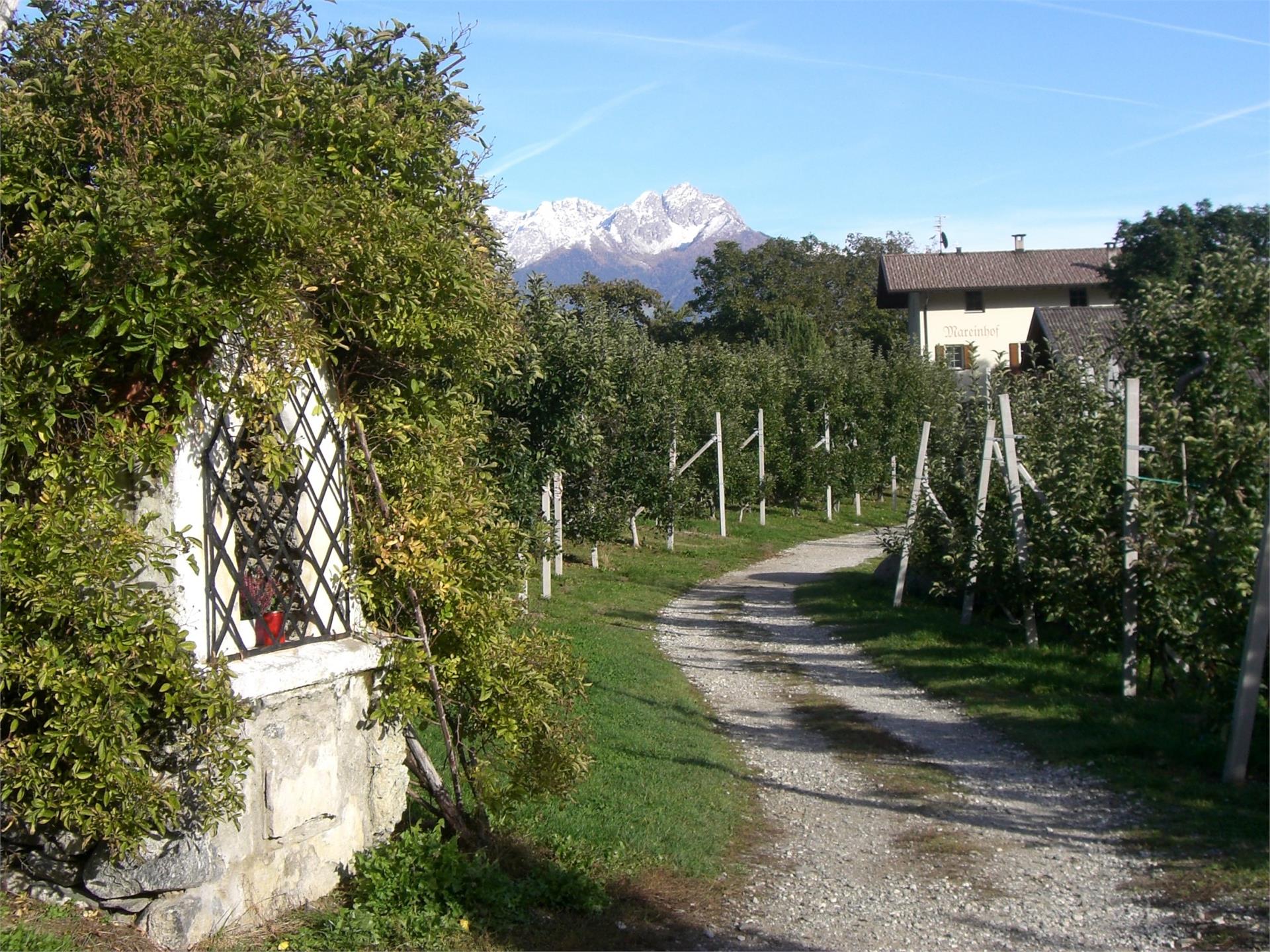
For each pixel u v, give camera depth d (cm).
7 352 426
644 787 838
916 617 1700
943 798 877
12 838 477
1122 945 560
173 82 489
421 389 593
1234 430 1016
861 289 7362
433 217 577
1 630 423
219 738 452
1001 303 5162
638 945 549
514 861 620
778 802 874
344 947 481
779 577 2472
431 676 574
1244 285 1088
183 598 462
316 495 545
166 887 460
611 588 2123
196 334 453
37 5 515
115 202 429
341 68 601
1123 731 1011
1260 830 729
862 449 3916
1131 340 1216
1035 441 1514
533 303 1591
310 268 503
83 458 439
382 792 579
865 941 579
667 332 6475
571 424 1596
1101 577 1174
